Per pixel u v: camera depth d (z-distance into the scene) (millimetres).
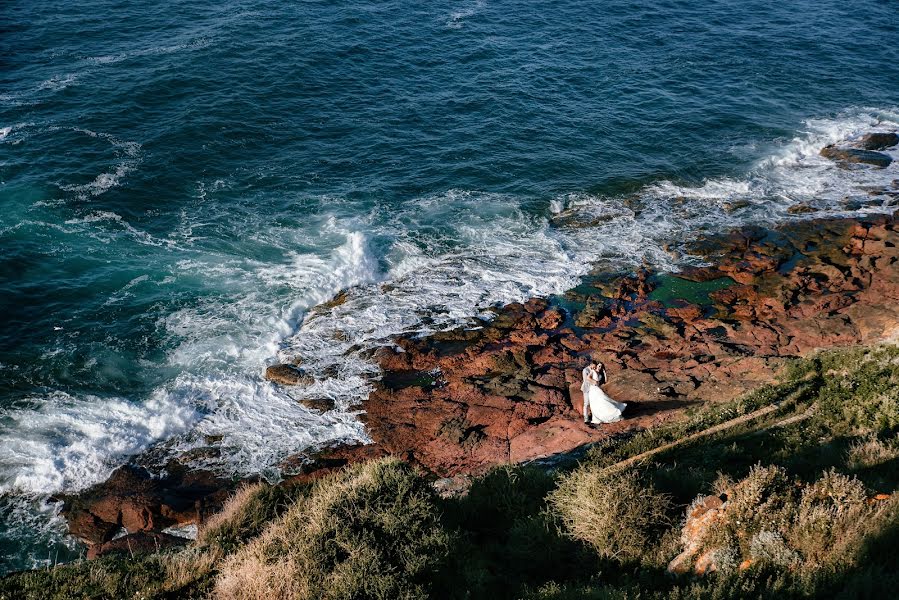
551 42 45688
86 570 12211
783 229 27938
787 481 9984
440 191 30766
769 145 35219
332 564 10023
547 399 18938
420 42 44344
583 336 22062
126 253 25688
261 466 17469
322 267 25422
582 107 38312
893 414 13453
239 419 19047
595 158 33844
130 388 19891
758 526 9312
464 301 23969
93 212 27672
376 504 11125
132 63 38906
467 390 19656
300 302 23688
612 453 14633
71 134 32406
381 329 22562
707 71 42938
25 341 21266
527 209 29828
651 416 17109
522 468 13375
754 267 25547
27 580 11859
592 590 8820
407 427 18422
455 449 17266
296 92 37625
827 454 12086
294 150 33125
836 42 47844
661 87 40812
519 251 26984
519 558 10258
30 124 32906
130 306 23125
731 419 15344
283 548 10469
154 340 21766
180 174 30594
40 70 37875
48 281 23875
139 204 28500
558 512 11117
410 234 27828
